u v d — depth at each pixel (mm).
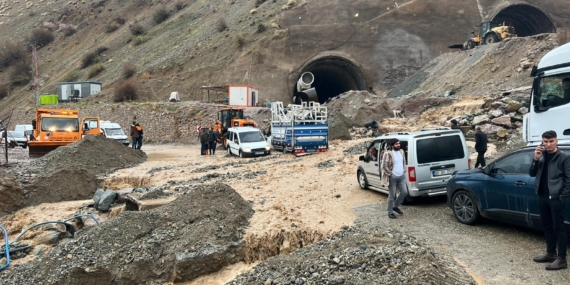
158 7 78000
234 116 28281
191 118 36031
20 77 68000
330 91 53531
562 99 8672
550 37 27891
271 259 7125
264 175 15383
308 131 20375
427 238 7289
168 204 9969
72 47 74625
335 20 44781
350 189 12008
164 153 26359
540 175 5711
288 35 43344
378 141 10828
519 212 6746
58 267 7480
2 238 11008
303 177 14430
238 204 9703
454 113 23828
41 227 10992
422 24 44031
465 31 43906
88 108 43188
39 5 96188
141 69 50719
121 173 17188
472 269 5883
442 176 9391
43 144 21906
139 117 38938
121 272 7441
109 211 12688
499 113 19734
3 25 88938
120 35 69812
